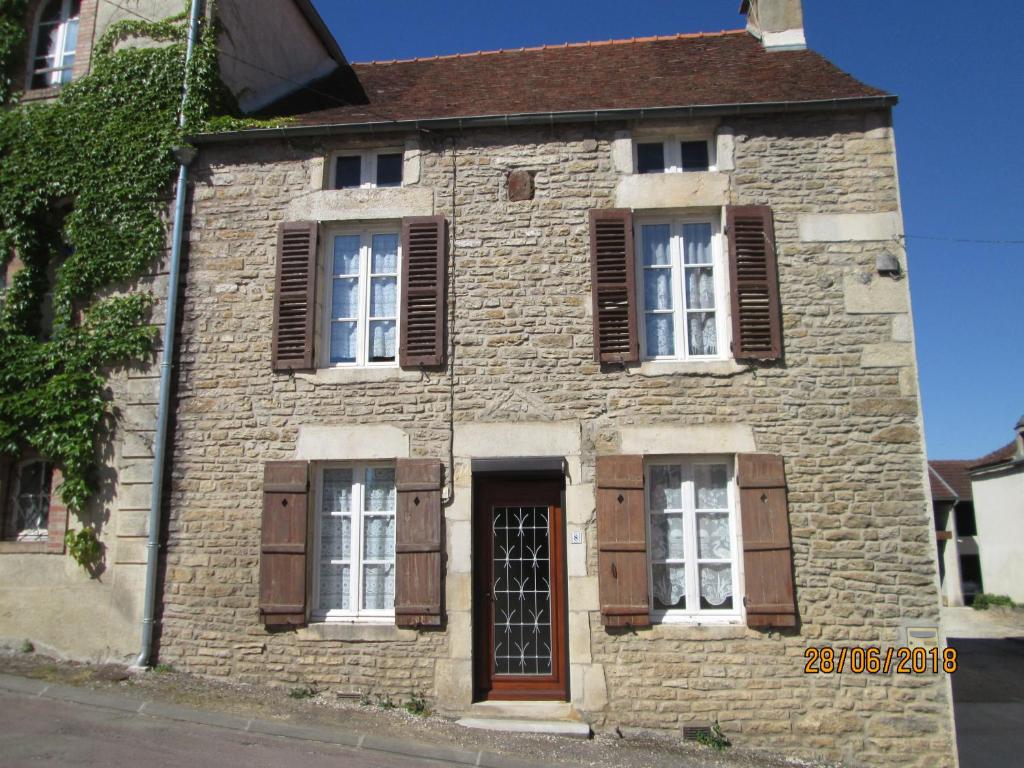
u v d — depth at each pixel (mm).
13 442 7691
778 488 6918
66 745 5453
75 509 7516
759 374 7160
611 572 6895
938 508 25516
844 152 7527
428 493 7145
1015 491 21359
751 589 6762
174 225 7914
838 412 7070
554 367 7316
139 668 7094
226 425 7496
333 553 7402
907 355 7137
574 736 6539
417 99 9102
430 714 6797
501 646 7172
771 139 7594
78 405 7566
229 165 8023
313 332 7559
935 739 6523
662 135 7773
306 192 7867
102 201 8047
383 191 7797
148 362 7672
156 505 7371
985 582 22875
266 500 7250
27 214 8266
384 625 7062
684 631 6816
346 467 7523
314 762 5512
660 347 7469
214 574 7258
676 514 7195
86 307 7961
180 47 8359
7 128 8508
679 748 6461
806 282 7316
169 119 8148
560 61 9844
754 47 9609
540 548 7285
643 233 7715
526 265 7543
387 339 7715
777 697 6656
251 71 9125
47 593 7457
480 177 7754
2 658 7285
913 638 6676
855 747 6547
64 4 9164
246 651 7102
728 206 7453
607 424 7172
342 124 7738
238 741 5824
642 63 9461
